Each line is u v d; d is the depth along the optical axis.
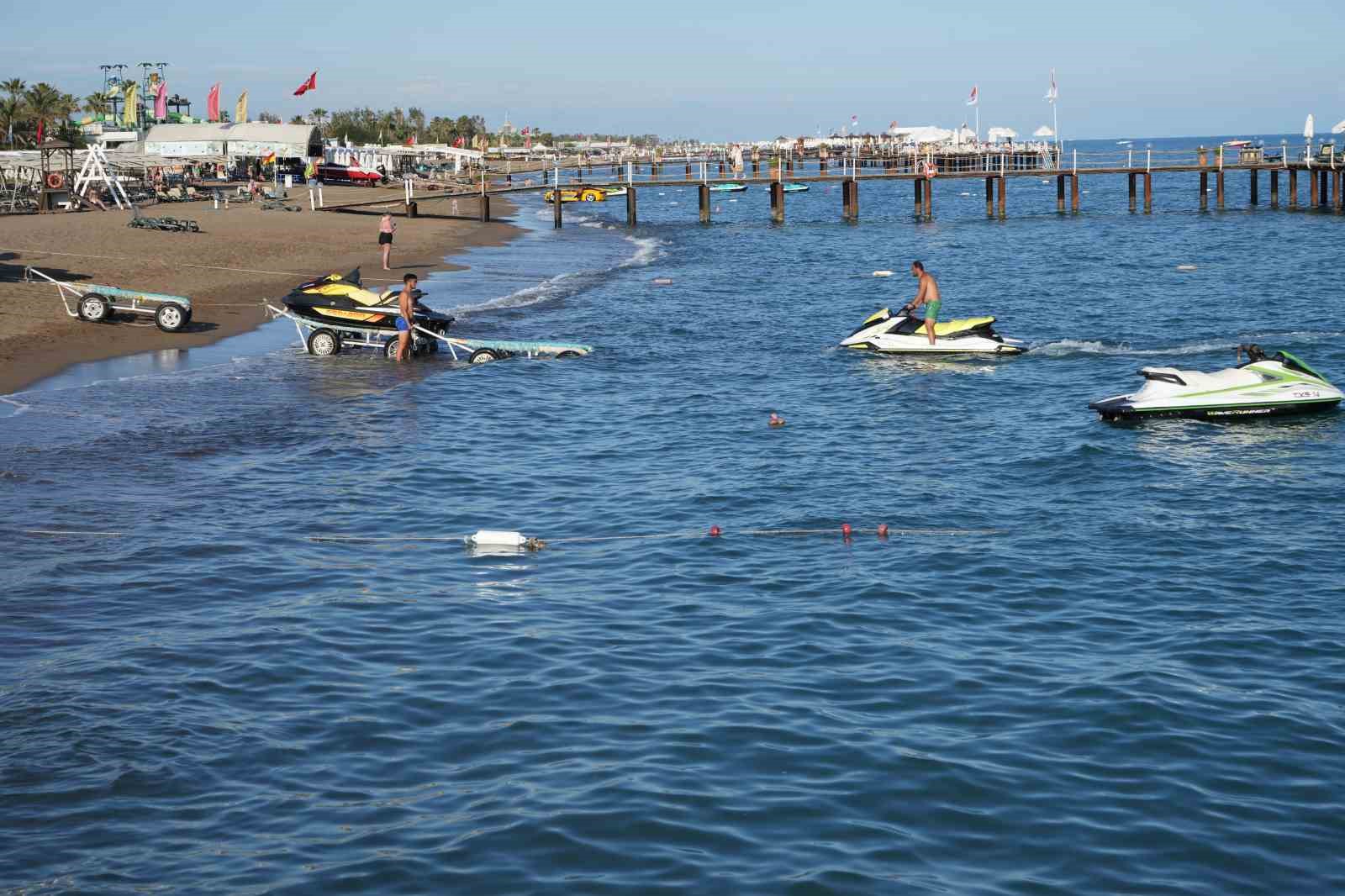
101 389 24.27
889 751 9.53
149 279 38.50
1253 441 20.09
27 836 8.19
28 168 70.50
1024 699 10.53
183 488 17.44
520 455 19.88
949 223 79.25
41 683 10.73
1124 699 10.49
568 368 27.59
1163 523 15.89
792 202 113.62
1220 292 40.19
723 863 7.92
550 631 12.20
